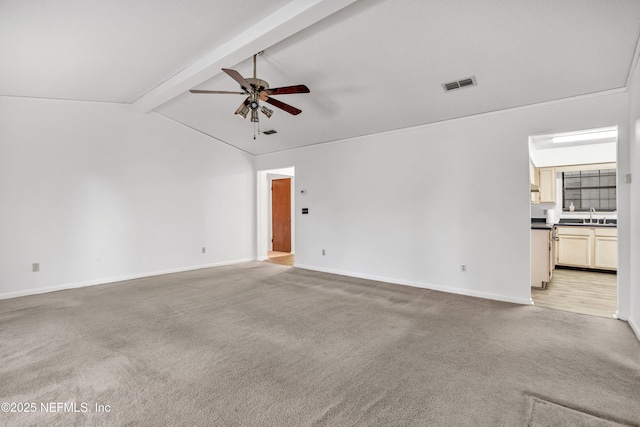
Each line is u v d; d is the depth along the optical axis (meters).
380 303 3.72
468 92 3.47
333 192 5.47
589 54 2.66
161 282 4.77
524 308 3.51
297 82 3.64
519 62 2.88
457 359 2.34
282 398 1.86
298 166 6.02
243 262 6.55
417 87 3.50
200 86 4.00
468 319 3.17
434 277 4.32
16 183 4.03
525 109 3.61
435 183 4.29
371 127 4.70
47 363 2.28
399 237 4.66
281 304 3.68
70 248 4.43
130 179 4.98
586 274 5.26
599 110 3.21
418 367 2.22
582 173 6.03
